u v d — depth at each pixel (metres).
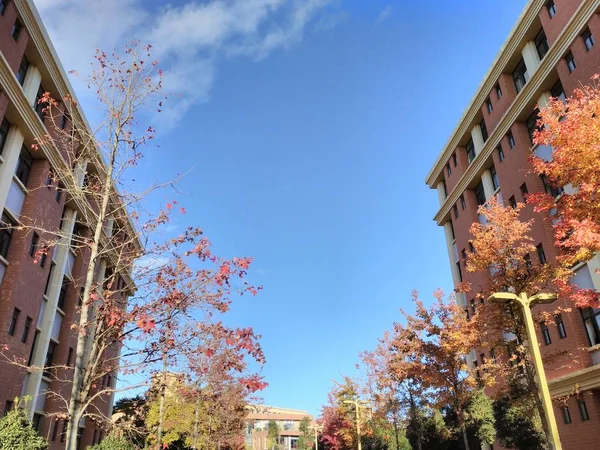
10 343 18.23
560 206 11.47
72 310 25.09
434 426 29.28
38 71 20.92
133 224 9.84
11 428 12.05
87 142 10.25
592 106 10.41
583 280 19.48
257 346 9.10
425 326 22.31
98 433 29.52
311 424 85.75
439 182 35.53
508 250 15.70
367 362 34.12
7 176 18.39
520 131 24.50
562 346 20.28
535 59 23.81
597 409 18.19
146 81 10.37
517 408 18.89
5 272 18.66
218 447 27.09
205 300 9.20
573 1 20.42
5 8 18.19
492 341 16.50
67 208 24.23
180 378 11.71
